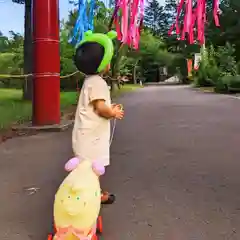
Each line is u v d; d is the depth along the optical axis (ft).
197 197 15.28
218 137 28.86
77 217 9.52
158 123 37.68
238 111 48.01
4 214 13.71
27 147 25.62
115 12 19.88
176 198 15.19
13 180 17.84
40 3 31.86
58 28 32.86
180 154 23.09
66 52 95.81
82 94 11.87
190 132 31.55
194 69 163.22
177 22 18.98
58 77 33.24
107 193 14.28
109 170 19.49
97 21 75.51
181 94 92.99
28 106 51.80
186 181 17.47
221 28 119.55
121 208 14.14
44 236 11.92
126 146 25.80
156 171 19.24
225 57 110.93
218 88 100.22
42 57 32.40
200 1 18.43
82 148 11.69
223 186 16.67
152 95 89.45
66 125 33.12
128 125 36.37
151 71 224.53
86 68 11.67
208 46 136.26
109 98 11.84
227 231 12.13
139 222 12.87
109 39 11.85
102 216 13.35
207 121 38.52
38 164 20.88
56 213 9.76
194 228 12.37
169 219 13.11
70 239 9.62
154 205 14.43
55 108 32.99
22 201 15.03
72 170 10.47
